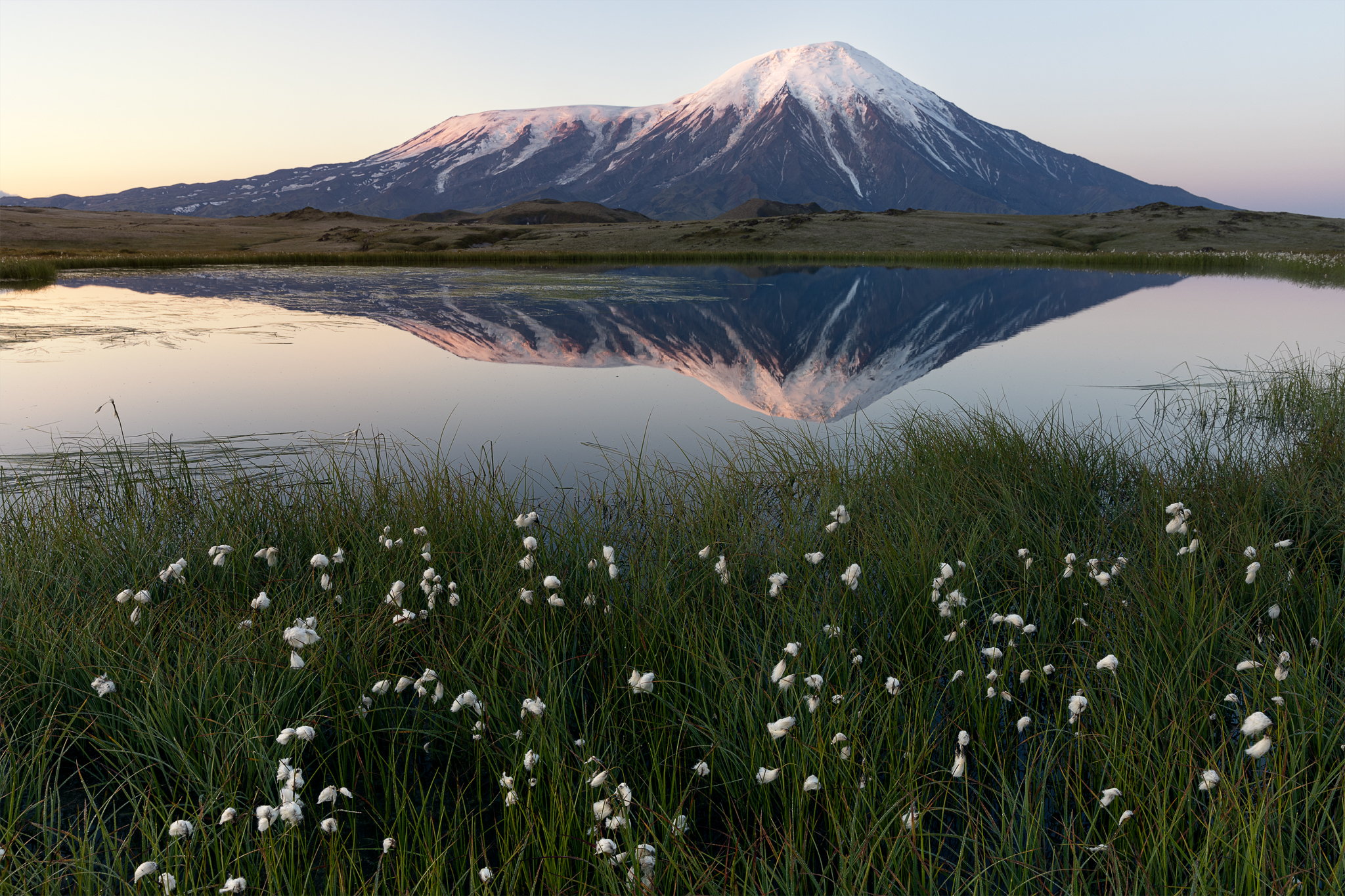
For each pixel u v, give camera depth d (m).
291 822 2.52
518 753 3.34
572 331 20.66
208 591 4.69
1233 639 3.87
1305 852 2.78
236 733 3.39
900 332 20.64
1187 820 2.91
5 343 17.12
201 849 2.86
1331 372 12.10
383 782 3.41
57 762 3.39
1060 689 3.84
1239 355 15.13
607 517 6.28
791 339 19.48
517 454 8.59
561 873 2.78
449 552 5.12
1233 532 5.13
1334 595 4.24
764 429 9.68
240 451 8.57
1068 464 6.87
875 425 9.66
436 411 10.87
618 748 3.57
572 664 4.22
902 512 5.68
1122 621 4.14
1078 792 3.08
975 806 3.29
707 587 4.84
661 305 28.02
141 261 58.09
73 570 4.88
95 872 2.90
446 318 23.53
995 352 16.52
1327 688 3.50
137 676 3.79
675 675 3.90
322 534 5.50
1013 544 5.23
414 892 2.67
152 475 7.12
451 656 3.94
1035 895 2.80
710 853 3.10
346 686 3.75
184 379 13.16
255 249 93.38
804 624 4.10
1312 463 6.87
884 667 3.99
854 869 2.76
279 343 17.78
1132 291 32.88
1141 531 5.48
